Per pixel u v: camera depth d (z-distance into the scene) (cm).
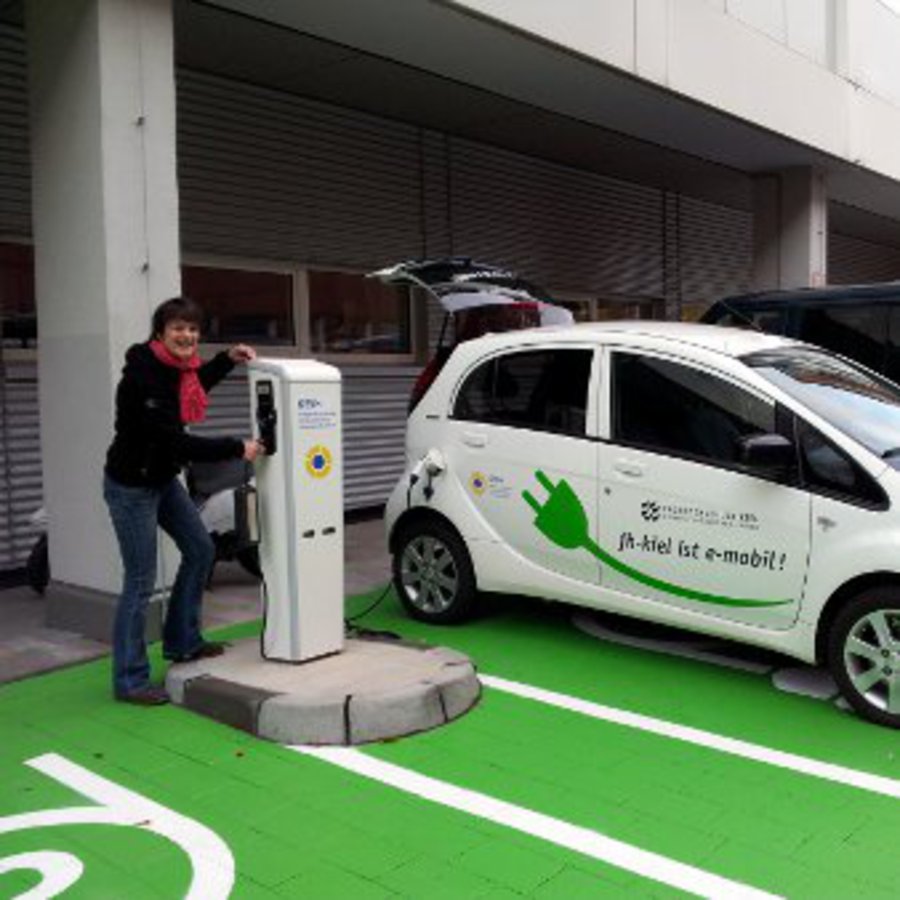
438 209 1048
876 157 1147
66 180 569
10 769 414
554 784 392
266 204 895
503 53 757
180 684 477
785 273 1145
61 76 564
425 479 598
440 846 346
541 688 498
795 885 317
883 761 407
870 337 744
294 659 487
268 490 486
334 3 662
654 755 418
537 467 546
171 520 493
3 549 740
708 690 493
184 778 402
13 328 747
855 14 1109
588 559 528
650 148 1072
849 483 444
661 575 501
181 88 827
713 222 1441
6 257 740
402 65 797
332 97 912
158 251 571
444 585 602
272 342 931
